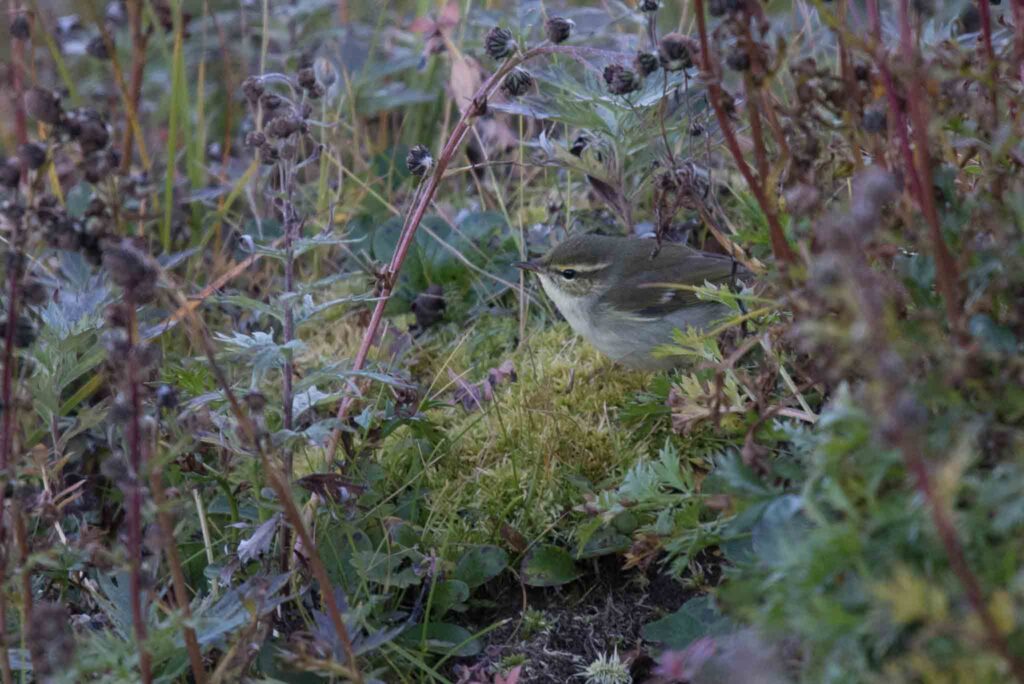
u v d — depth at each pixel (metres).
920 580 2.85
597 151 7.26
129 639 4.34
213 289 6.13
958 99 4.13
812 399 5.60
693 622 4.72
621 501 4.61
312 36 9.79
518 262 7.18
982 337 3.72
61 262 6.23
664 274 6.84
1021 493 3.13
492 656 5.21
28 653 4.46
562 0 9.03
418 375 7.11
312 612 5.04
